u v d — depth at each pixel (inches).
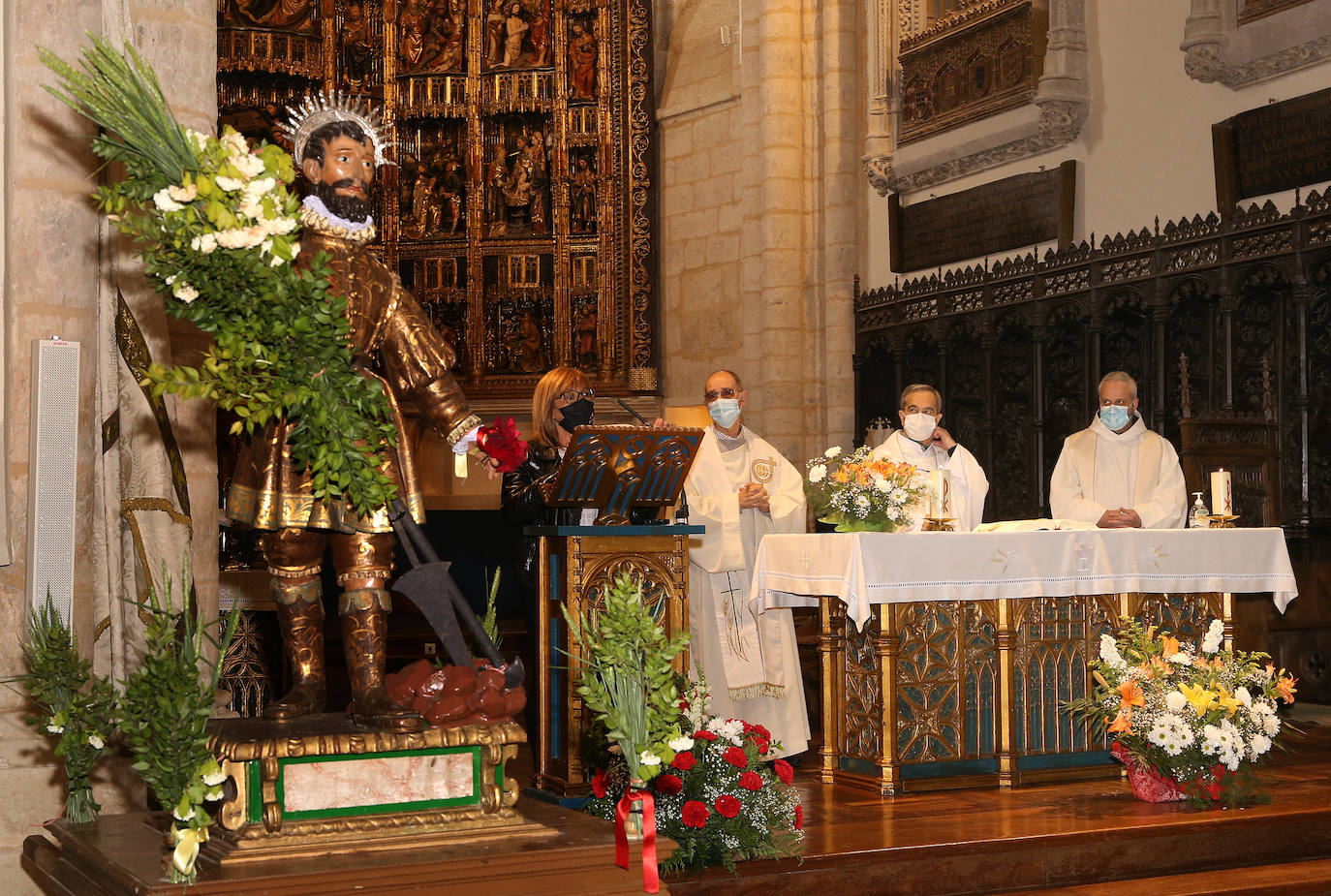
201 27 213.5
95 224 185.8
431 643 343.9
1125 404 279.0
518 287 569.0
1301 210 349.4
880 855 188.1
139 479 190.4
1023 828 202.4
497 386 565.0
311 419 114.8
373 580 127.3
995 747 244.2
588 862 118.6
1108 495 278.1
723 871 180.2
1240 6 370.3
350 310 126.6
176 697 109.0
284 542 129.0
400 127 569.3
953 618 242.7
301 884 107.3
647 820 121.6
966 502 271.3
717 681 246.1
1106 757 255.1
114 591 191.8
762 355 543.5
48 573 172.6
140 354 191.8
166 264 111.8
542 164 573.6
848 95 534.3
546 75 568.7
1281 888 197.6
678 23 597.3
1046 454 432.8
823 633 251.0
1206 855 208.7
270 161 114.7
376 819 118.1
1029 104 440.8
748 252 552.4
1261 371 365.4
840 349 531.2
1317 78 350.9
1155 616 257.6
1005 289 449.1
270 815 114.5
